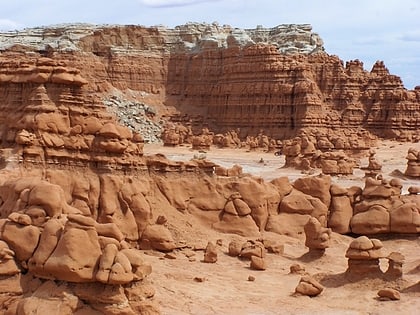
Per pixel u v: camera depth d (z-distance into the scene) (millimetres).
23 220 24547
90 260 22734
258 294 28578
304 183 43219
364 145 80812
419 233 41219
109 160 36188
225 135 93688
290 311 26219
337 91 98625
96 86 101812
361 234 42000
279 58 97500
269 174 62656
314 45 106688
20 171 34062
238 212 39688
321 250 35906
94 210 34688
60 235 23766
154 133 96188
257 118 96938
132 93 106688
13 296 23484
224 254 35281
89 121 36594
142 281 23297
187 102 108000
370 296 28688
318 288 28797
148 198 36812
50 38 109062
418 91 100250
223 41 108562
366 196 43125
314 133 89188
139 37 111312
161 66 110500
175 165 39562
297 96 94000
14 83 38094
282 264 34625
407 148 87938
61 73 36781
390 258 30703
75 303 22391
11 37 107875
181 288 28203
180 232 36719
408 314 26422
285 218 41500
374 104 98438
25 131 35219
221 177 41625
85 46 107938
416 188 44156
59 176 34656
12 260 24047
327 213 42531
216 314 25219
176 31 114062
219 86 104250
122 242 23969
